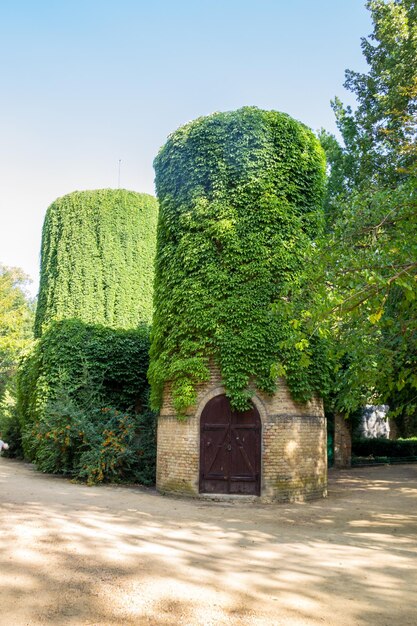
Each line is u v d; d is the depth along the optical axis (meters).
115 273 26.98
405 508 13.24
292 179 15.67
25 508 11.08
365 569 7.48
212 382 14.77
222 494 14.30
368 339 10.84
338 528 10.65
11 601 5.78
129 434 17.20
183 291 15.23
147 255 28.14
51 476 18.00
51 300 26.72
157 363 15.95
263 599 6.14
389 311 13.10
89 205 27.22
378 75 23.48
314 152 16.19
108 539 8.64
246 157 15.34
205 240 15.27
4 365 38.09
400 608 6.00
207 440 14.62
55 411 17.81
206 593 6.24
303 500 14.45
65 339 20.80
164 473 15.31
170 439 15.29
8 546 7.80
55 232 27.31
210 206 15.34
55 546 7.97
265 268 14.82
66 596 5.98
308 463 14.80
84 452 16.98
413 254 8.60
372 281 7.77
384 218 9.77
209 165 15.54
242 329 14.59
